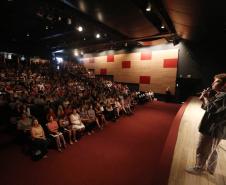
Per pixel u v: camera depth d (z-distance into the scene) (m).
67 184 3.47
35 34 13.99
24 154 4.52
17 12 8.91
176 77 12.55
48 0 6.82
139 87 14.61
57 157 4.49
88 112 6.61
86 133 6.16
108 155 4.69
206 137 2.48
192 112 6.43
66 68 17.23
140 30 9.88
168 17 8.43
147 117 8.41
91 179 3.65
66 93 8.77
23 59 17.45
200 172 2.73
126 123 7.46
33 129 4.59
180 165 3.00
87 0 6.33
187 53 12.05
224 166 2.93
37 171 3.85
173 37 11.07
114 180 3.63
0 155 4.41
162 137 6.02
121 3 6.30
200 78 11.63
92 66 18.50
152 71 13.80
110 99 8.38
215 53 11.02
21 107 5.66
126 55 15.39
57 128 5.20
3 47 16.03
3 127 5.49
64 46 17.77
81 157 4.53
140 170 4.03
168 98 12.75
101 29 10.06
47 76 12.32
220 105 2.22
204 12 5.53
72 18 8.59
